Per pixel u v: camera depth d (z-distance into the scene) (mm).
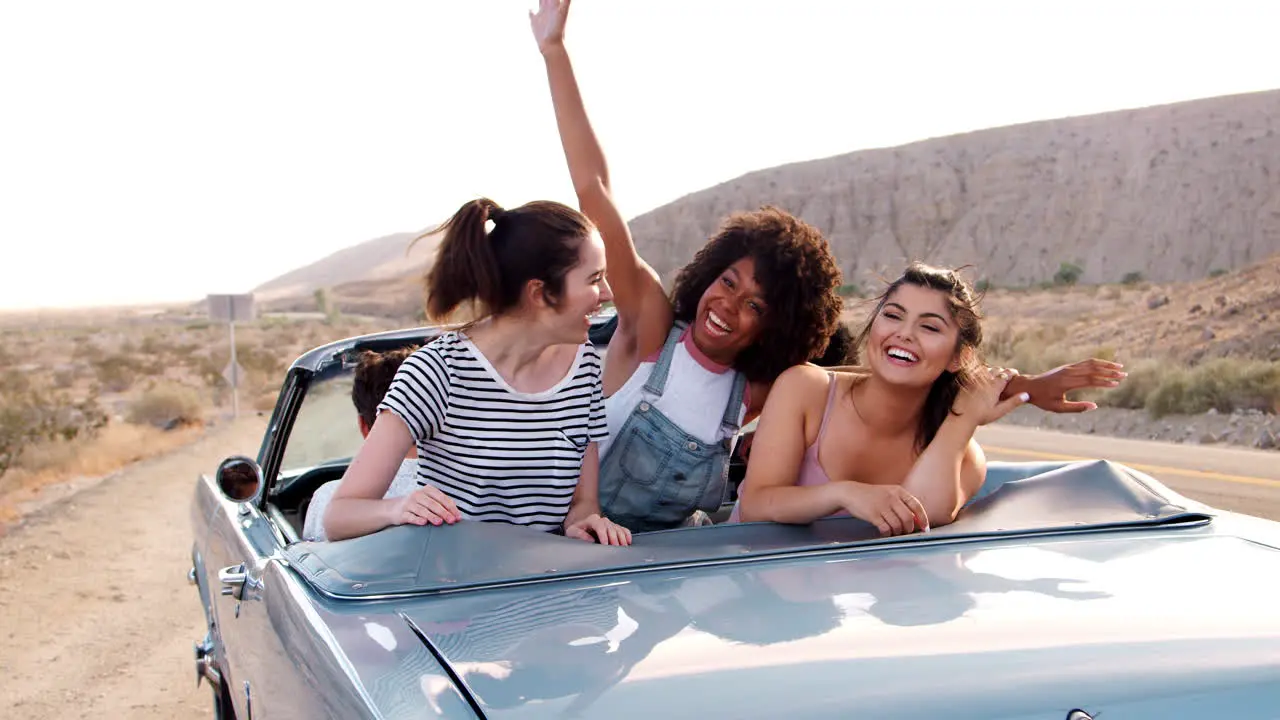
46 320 150500
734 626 1595
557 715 1314
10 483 14188
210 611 4066
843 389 2779
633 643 1534
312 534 3178
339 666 1592
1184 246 100750
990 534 2156
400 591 1865
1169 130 111375
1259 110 109125
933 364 2588
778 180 130625
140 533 10750
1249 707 1391
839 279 3133
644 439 3104
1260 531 2203
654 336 3207
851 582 1824
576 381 2533
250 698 2654
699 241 126000
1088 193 110625
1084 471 2514
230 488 3105
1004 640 1516
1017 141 122312
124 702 5680
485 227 2375
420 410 2350
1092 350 27000
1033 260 108062
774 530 2299
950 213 117500
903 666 1428
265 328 80312
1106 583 1800
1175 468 11070
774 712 1309
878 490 2344
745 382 3189
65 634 7098
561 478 2496
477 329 2447
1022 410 18062
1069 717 1337
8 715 5562
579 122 3195
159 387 24062
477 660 1507
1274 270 33031
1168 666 1441
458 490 2441
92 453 16750
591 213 3164
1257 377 16047
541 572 1930
